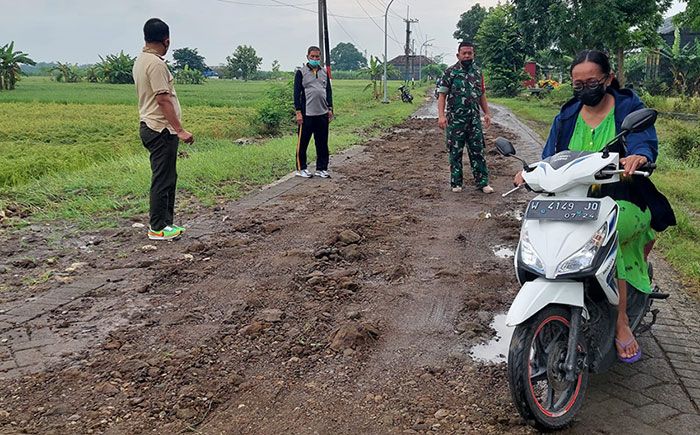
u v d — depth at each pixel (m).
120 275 5.40
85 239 6.55
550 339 3.24
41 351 3.95
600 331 3.41
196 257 5.94
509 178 10.25
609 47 30.91
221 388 3.53
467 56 8.59
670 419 3.28
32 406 3.31
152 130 6.28
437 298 4.96
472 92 8.70
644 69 51.12
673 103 31.75
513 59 52.22
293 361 3.87
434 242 6.48
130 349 3.99
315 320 4.48
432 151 13.95
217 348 4.03
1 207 7.65
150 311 4.62
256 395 3.47
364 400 3.44
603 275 3.11
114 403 3.35
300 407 3.36
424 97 54.19
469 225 7.16
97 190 8.86
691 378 3.73
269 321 4.43
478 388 3.58
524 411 3.02
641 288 3.58
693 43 51.00
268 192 9.00
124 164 11.05
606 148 3.26
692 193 8.90
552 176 3.21
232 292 5.02
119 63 81.81
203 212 7.77
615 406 3.41
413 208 8.00
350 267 5.68
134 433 3.09
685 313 4.70
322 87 9.98
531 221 3.26
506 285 5.25
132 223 7.20
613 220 3.19
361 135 17.56
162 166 6.37
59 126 21.42
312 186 9.50
